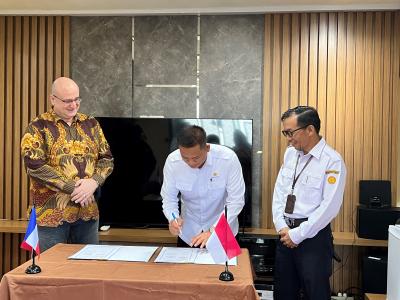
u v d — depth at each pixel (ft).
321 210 7.76
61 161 7.80
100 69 12.81
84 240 8.30
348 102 12.07
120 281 5.64
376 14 11.92
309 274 8.04
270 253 11.33
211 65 12.54
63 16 12.76
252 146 12.14
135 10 12.34
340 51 12.07
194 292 5.57
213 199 8.25
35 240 6.17
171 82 12.66
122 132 12.35
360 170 12.09
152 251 7.06
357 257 12.14
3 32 12.81
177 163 7.97
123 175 12.37
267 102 12.32
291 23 12.24
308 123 7.89
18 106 12.89
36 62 12.82
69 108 7.77
